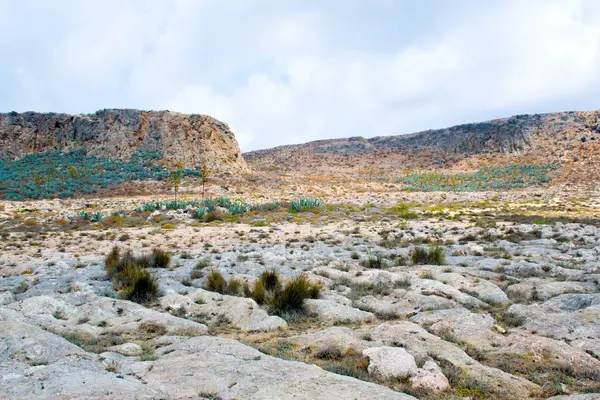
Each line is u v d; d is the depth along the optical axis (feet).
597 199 196.13
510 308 36.96
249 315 36.91
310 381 21.72
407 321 35.32
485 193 253.65
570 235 83.25
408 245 82.74
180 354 26.61
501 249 71.00
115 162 308.81
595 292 41.93
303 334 31.81
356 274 53.98
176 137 340.39
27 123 339.77
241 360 25.00
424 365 24.64
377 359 24.99
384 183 355.97
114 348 28.12
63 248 83.05
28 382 20.33
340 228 116.16
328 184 325.01
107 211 162.30
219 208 167.43
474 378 23.62
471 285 45.98
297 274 54.90
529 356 27.14
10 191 225.97
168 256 64.28
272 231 110.52
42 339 26.17
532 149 496.64
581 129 495.82
